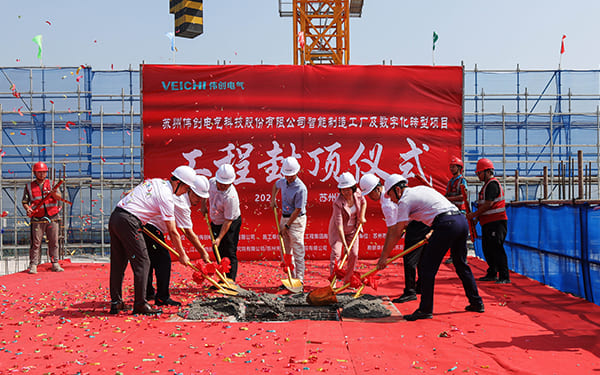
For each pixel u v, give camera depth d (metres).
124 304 5.19
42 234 8.27
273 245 9.10
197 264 5.35
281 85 9.18
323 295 5.36
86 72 14.92
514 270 8.10
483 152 16.36
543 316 4.80
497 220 6.76
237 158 9.09
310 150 9.17
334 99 9.21
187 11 14.74
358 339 4.00
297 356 3.56
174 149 9.05
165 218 5.01
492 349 3.71
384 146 9.23
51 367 3.31
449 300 5.64
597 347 3.75
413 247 5.03
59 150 15.08
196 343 3.93
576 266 5.73
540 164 16.48
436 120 9.31
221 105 9.10
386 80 9.28
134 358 3.52
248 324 4.57
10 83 14.66
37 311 5.18
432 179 9.28
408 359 3.48
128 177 15.63
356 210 6.16
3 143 14.80
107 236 15.60
